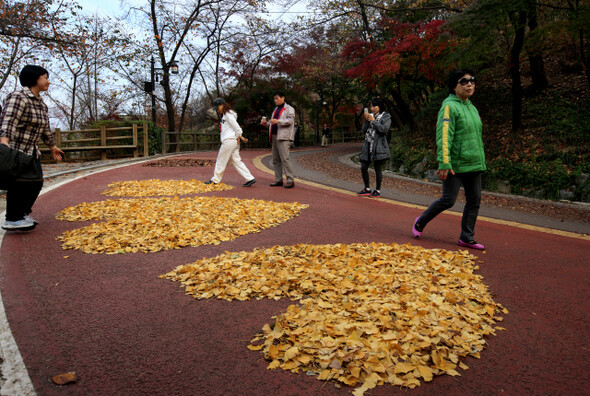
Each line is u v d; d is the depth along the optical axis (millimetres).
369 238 4855
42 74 4570
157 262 3787
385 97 19922
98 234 4586
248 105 28219
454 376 2041
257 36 26359
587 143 11242
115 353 2238
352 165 15039
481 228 5625
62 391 1902
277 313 2723
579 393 1935
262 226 5250
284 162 8539
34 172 4559
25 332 2459
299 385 1954
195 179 9836
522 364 2176
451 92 4535
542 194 10430
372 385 1911
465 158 4359
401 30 15086
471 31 10992
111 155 15922
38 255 3938
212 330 2502
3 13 16516
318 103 36844
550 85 15836
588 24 10742
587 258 4238
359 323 2395
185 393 1903
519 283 3439
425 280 3213
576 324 2674
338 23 20594
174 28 23531
